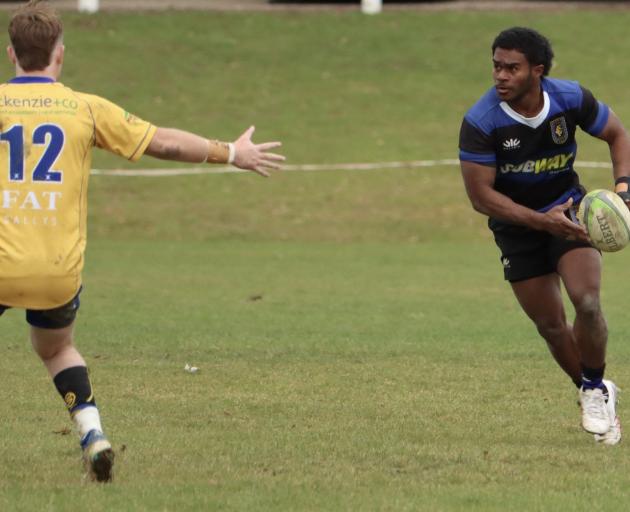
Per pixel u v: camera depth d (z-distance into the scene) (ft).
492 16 378.32
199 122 301.43
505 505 65.62
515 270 86.02
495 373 109.09
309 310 149.89
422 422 88.53
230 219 242.37
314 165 276.00
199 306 152.25
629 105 310.65
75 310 69.62
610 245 80.38
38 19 68.08
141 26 364.58
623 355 119.34
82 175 67.77
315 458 76.84
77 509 63.21
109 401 95.09
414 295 164.04
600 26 369.71
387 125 303.27
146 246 219.00
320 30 366.43
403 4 400.26
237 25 369.71
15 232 66.33
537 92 81.87
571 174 86.02
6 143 66.85
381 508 64.64
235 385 102.73
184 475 71.77
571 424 88.94
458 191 260.21
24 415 89.30
